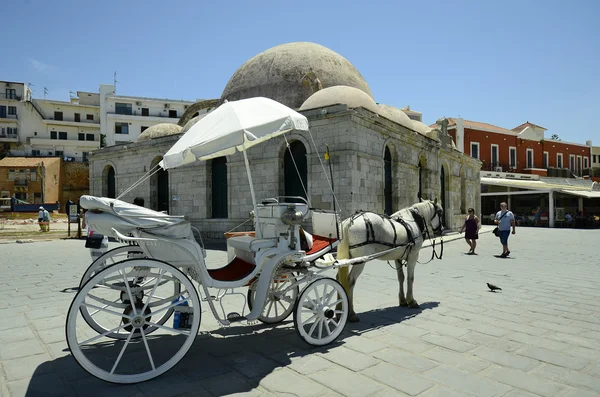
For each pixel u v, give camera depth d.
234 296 8.98
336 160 16.47
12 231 30.08
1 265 13.61
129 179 25.41
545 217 39.78
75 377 4.80
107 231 5.03
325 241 6.81
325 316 5.91
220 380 4.69
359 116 16.55
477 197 34.19
